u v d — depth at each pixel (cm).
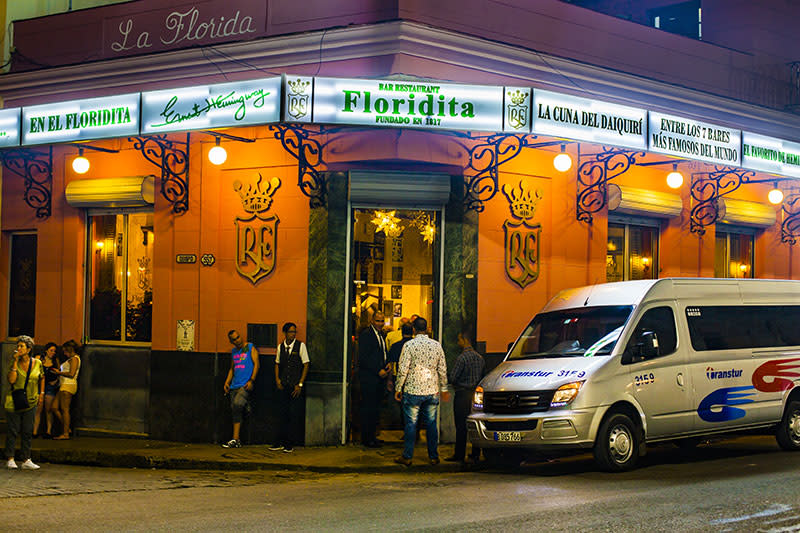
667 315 1208
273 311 1488
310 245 1460
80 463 1404
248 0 1527
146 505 945
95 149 1562
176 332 1553
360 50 1408
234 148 1530
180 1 1587
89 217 1698
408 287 1490
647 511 835
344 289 1448
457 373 1276
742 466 1153
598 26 1648
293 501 957
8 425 1293
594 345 1162
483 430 1148
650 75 1727
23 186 1759
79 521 848
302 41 1434
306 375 1435
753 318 1298
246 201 1517
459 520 815
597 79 1590
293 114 1284
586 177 1638
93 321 1689
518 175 1553
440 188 1456
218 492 1046
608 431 1105
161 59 1546
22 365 1290
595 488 985
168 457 1334
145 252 1639
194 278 1545
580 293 1278
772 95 1942
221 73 1512
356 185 1441
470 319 1474
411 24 1370
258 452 1375
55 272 1702
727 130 1600
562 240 1603
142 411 1609
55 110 1482
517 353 1251
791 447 1312
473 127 1316
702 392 1206
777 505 857
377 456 1325
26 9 1814
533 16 1555
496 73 1480
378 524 804
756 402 1266
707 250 1847
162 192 1562
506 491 988
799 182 2028
